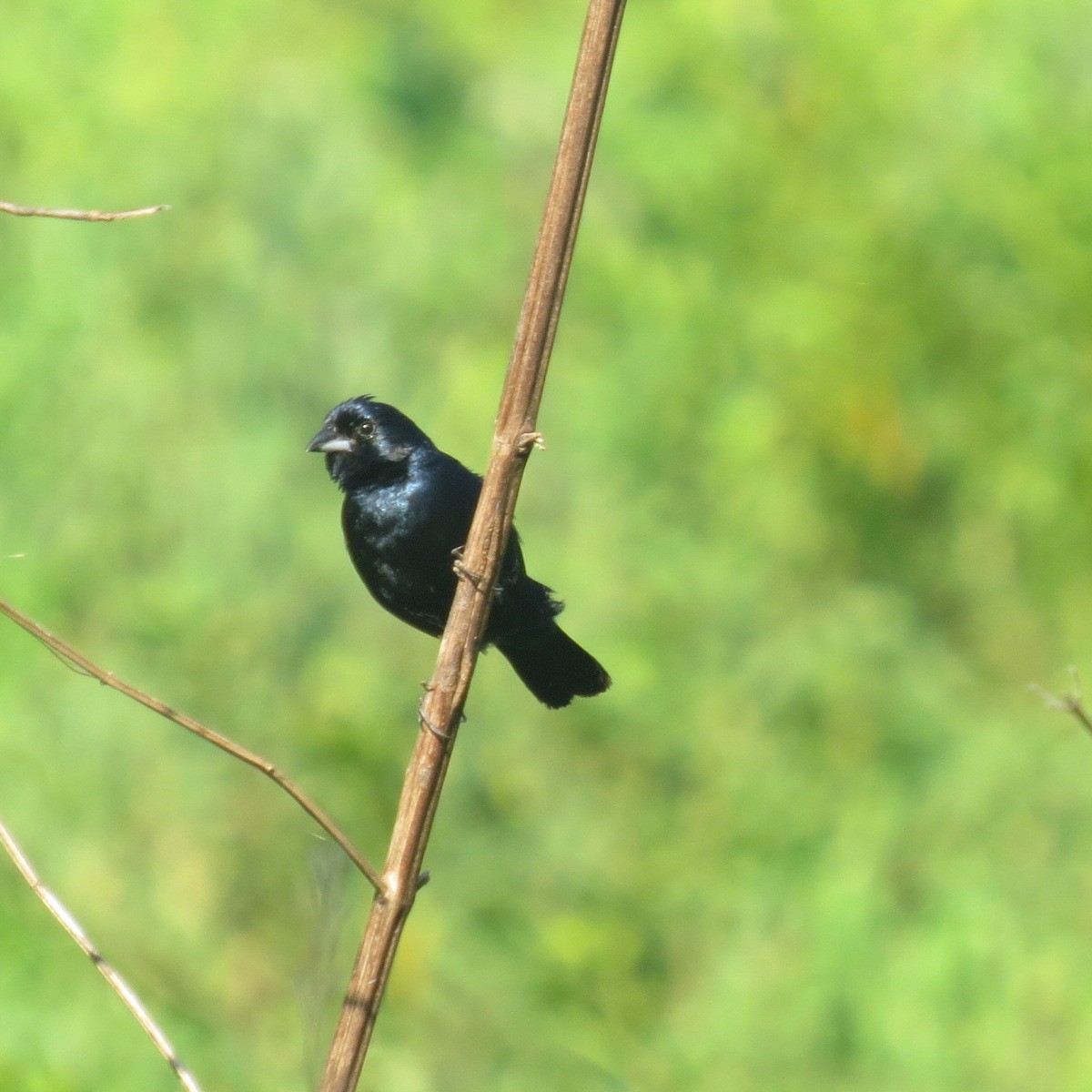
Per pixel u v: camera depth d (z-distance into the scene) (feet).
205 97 48.24
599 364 48.08
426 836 13.87
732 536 47.14
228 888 39.19
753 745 44.09
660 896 42.32
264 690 42.06
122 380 43.42
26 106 48.16
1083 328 45.91
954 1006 36.17
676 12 49.26
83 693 39.81
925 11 47.65
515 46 51.62
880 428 46.78
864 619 45.29
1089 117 45.11
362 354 45.19
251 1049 35.14
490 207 48.73
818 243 47.62
